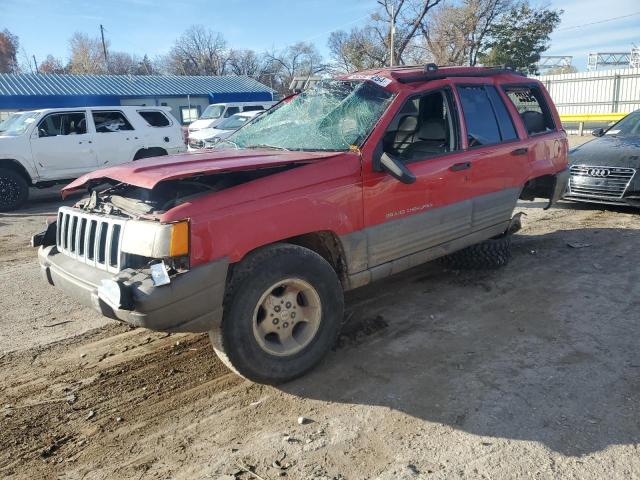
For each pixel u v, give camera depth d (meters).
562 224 7.70
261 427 3.12
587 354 3.78
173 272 3.05
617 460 2.70
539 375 3.53
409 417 3.14
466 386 3.44
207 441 3.01
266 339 3.49
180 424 3.18
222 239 3.14
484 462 2.73
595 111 26.91
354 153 3.87
